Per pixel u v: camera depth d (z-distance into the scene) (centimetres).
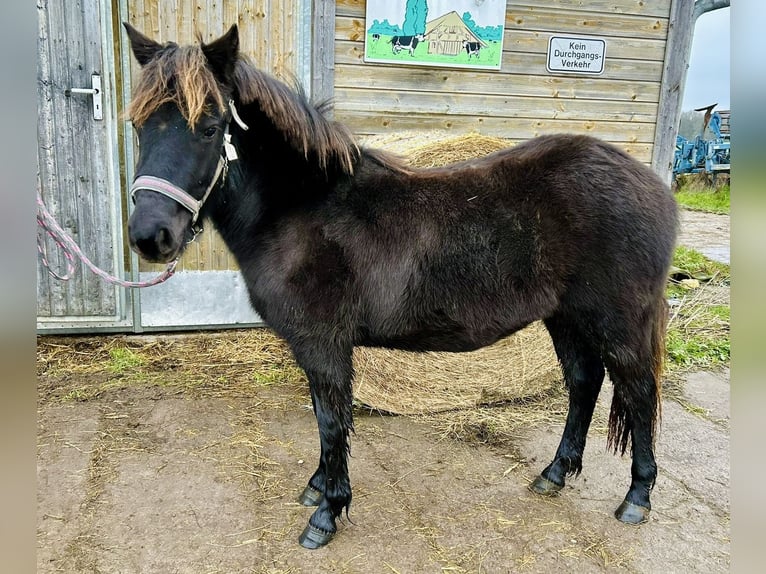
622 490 259
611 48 435
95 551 209
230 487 252
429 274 208
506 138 437
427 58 404
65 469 260
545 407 343
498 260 209
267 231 207
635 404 226
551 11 418
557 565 209
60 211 374
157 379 357
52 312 386
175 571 201
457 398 336
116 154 377
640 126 460
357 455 283
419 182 216
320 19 381
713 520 237
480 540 222
